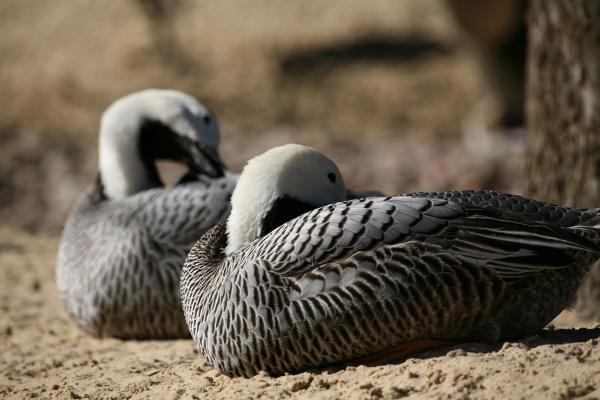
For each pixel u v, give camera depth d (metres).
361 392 7.80
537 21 12.91
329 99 31.92
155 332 11.89
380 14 38.31
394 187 22.53
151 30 34.06
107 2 38.59
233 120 30.30
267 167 9.49
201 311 9.09
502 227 8.05
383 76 33.31
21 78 32.91
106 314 11.93
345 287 8.12
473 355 8.02
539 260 8.00
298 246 8.36
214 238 9.89
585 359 7.68
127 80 32.72
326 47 35.41
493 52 26.48
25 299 14.63
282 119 30.42
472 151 24.09
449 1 25.84
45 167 24.58
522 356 7.87
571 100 12.34
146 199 11.98
